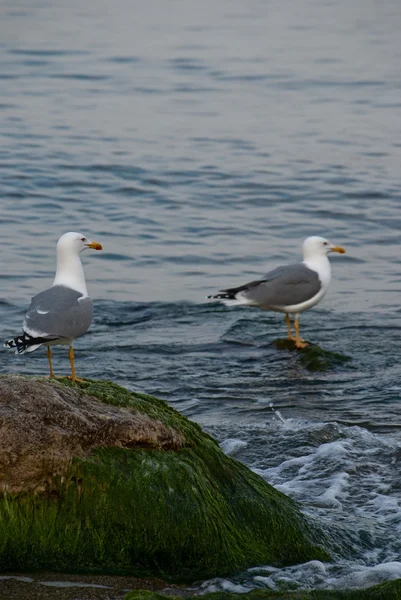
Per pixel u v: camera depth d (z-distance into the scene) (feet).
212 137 97.19
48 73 126.82
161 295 56.65
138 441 25.76
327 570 25.67
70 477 24.64
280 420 37.70
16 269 60.59
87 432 25.13
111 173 84.38
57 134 96.58
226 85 122.31
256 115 106.83
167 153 90.74
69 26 170.60
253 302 49.83
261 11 198.49
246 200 78.38
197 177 83.92
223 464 27.14
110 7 203.41
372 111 109.29
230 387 42.14
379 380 42.83
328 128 101.40
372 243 68.13
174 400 40.32
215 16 188.65
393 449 34.45
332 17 191.93
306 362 45.39
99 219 72.84
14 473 24.23
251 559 25.58
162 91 117.80
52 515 24.45
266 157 90.22
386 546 27.17
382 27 178.29
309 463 33.24
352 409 39.09
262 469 32.91
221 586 24.41
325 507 29.68
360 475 32.27
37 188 79.87
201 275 61.00
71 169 84.94
